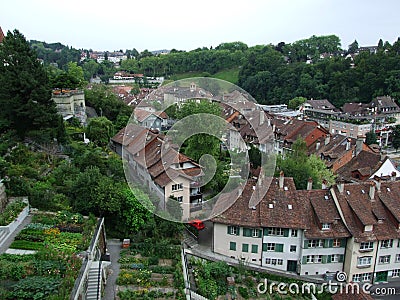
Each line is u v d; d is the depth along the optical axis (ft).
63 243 87.51
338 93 386.73
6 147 132.87
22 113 139.74
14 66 142.20
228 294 105.40
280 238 121.60
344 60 416.67
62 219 100.53
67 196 117.29
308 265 122.21
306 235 118.83
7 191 106.22
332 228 121.29
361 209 123.95
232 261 121.19
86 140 185.37
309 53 579.89
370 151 208.54
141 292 86.33
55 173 128.26
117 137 184.96
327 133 234.17
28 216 101.50
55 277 72.95
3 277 71.77
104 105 254.27
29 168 122.52
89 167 131.95
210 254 122.72
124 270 96.07
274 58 460.96
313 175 157.17
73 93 221.66
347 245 122.31
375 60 381.40
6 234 89.66
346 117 312.50
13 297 66.33
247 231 121.70
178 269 97.04
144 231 114.21
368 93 372.79
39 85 145.79
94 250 88.02
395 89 352.69
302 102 378.94
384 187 132.46
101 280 83.71
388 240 121.90
